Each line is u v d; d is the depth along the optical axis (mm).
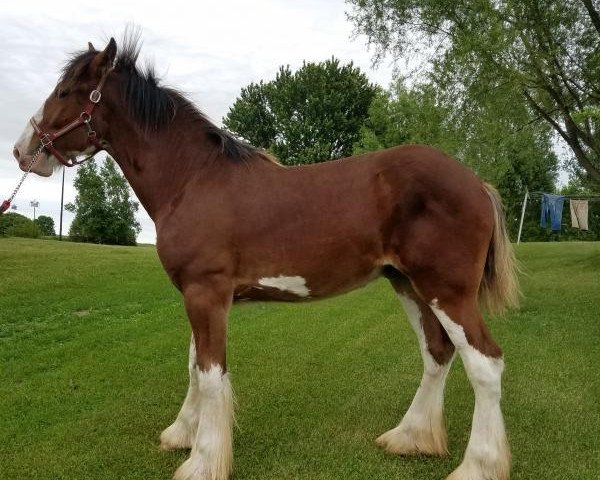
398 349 5484
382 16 11414
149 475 3029
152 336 6379
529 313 7043
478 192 2781
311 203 2807
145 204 3154
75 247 16859
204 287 2820
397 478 2930
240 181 2900
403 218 2736
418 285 2779
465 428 3562
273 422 3699
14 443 3430
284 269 2834
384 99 25859
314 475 2969
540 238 28812
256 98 29094
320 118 27703
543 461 3051
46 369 5137
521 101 10555
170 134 3055
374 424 3637
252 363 5102
